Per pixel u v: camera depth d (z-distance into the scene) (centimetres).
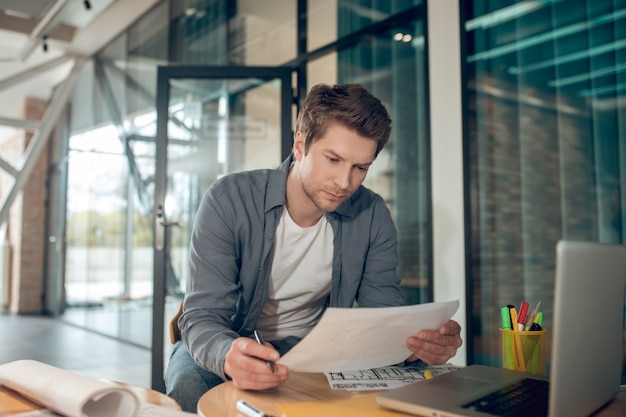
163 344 307
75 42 530
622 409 75
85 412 73
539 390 78
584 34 216
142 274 464
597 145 211
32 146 546
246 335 124
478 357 248
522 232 234
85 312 593
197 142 334
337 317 80
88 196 591
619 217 204
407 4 280
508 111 240
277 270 124
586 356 67
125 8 459
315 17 328
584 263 65
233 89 344
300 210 120
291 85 323
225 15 388
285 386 89
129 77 496
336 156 99
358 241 127
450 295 254
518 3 237
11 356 420
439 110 262
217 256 112
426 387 79
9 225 775
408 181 278
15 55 546
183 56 424
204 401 80
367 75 300
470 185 249
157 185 318
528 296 232
